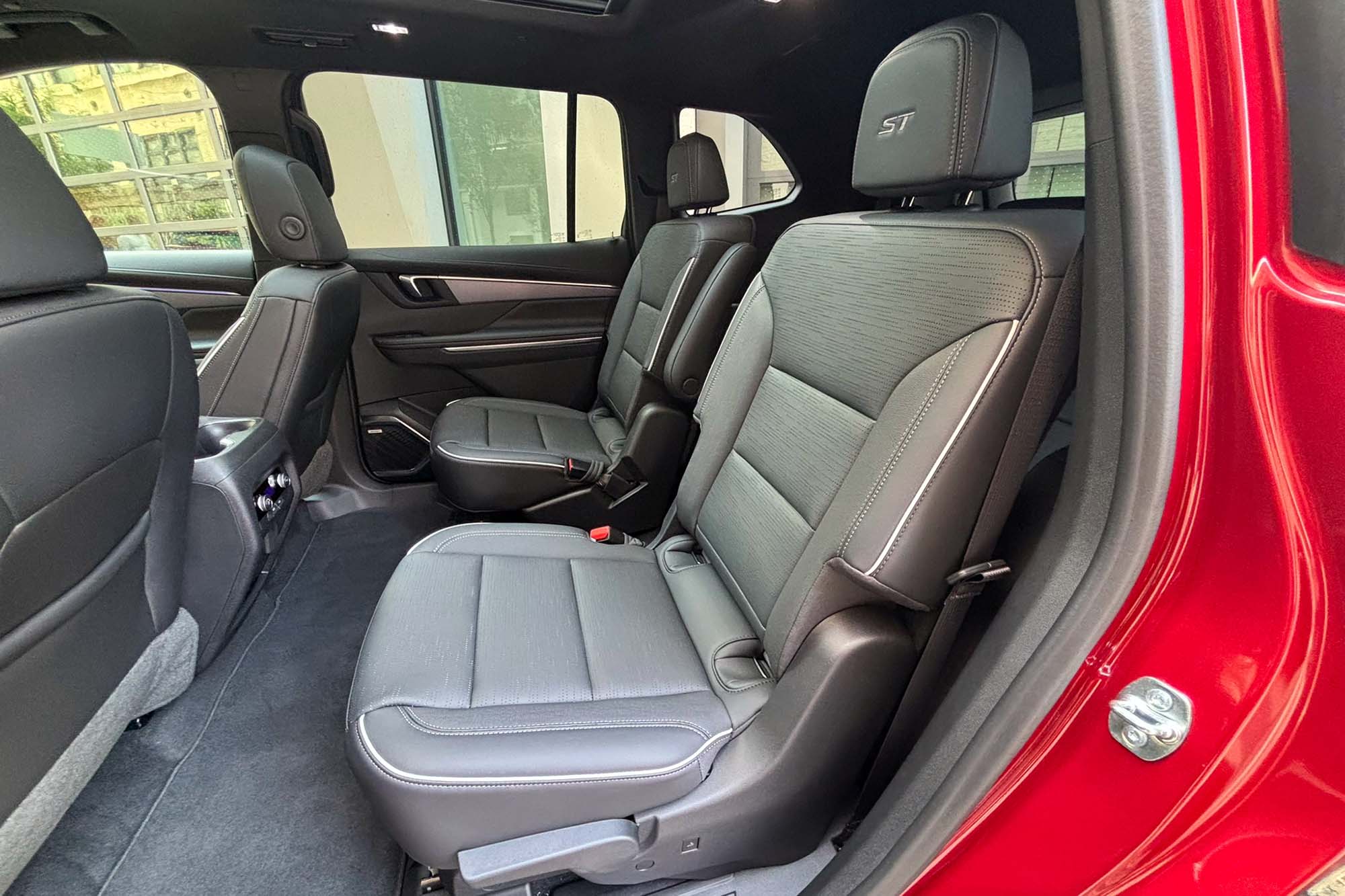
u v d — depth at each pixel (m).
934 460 0.83
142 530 0.94
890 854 0.78
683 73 2.31
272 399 1.68
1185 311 0.52
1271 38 0.46
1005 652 0.70
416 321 2.47
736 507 1.22
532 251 2.60
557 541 1.41
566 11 1.94
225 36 1.98
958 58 0.84
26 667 0.74
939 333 0.87
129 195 2.34
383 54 2.13
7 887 0.81
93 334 0.72
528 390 2.66
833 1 1.91
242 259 2.39
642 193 2.64
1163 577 0.58
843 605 0.95
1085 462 0.65
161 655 1.08
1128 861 0.61
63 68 2.08
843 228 1.14
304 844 1.24
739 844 0.98
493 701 0.94
